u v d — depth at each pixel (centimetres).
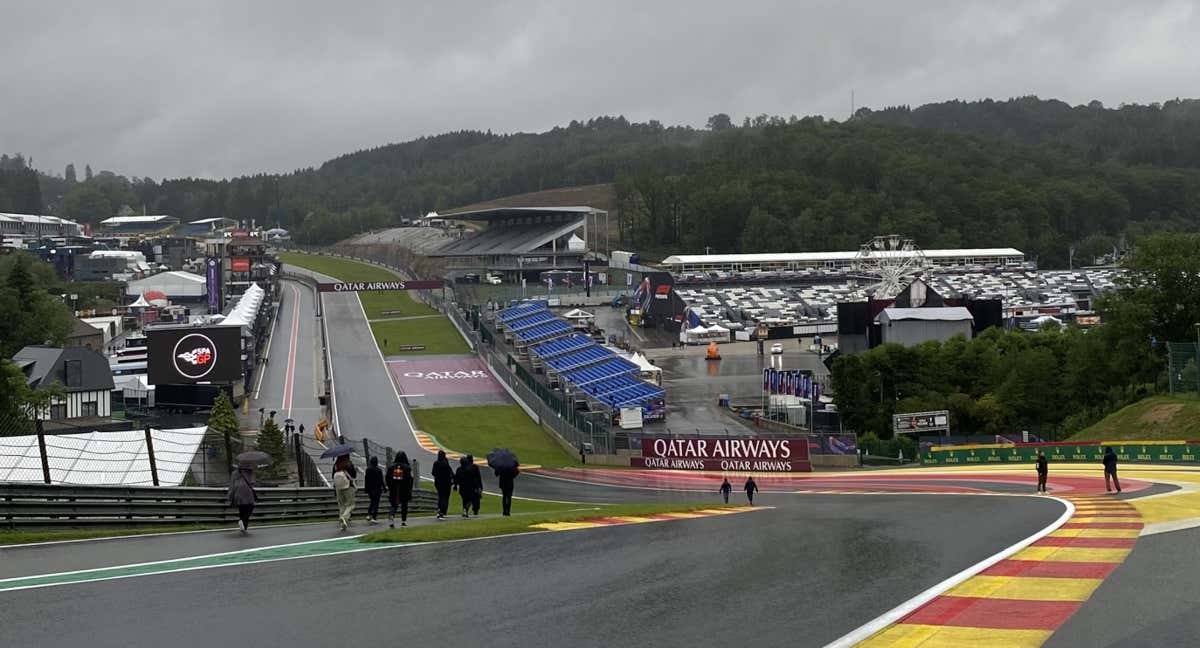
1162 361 9550
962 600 1745
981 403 9981
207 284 18300
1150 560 2111
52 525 2911
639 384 11319
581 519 3378
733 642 1491
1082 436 7981
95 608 1738
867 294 17862
